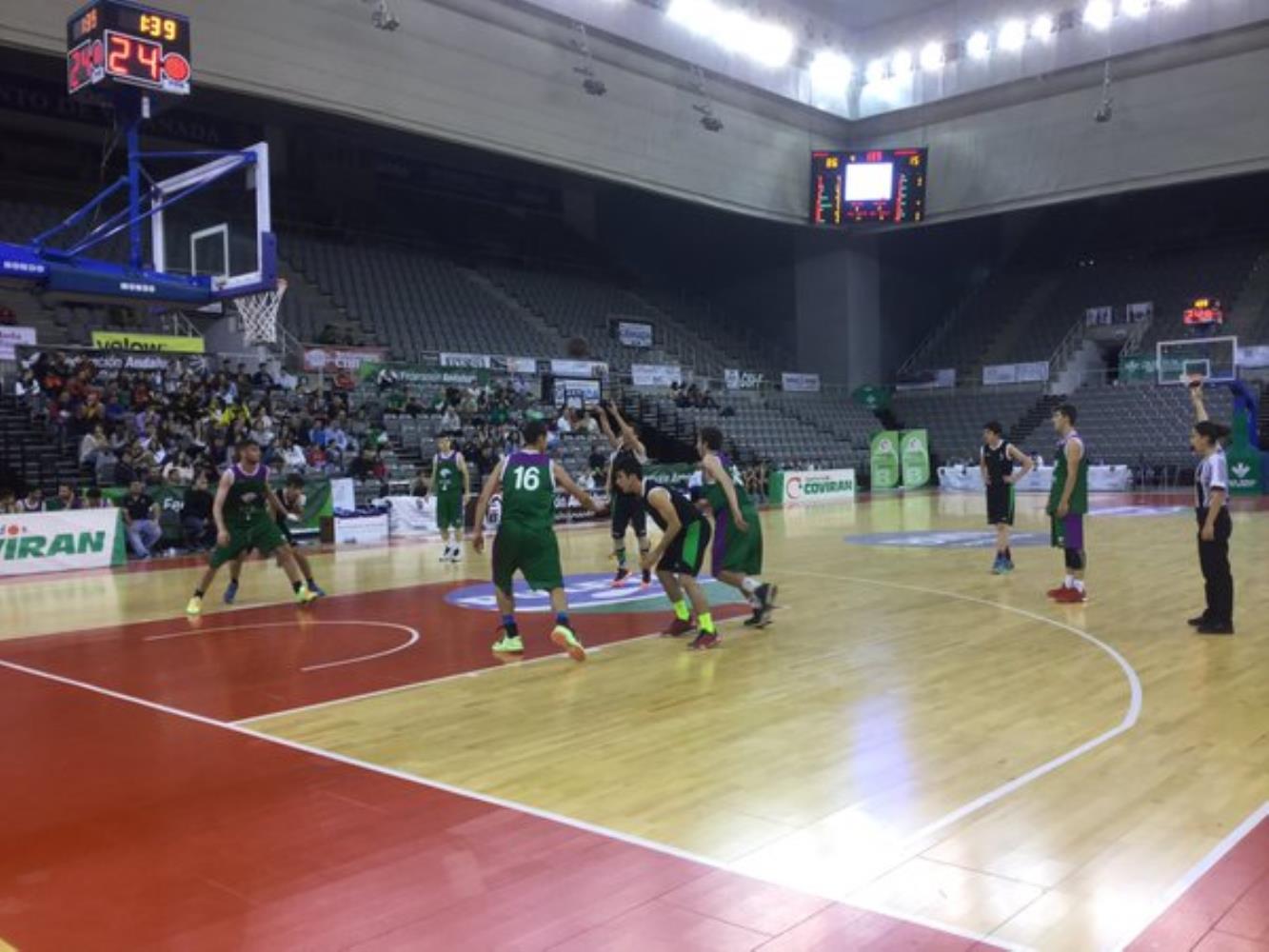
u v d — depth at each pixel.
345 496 17.56
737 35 27.16
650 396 26.98
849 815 3.88
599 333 30.50
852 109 30.47
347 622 8.69
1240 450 23.34
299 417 18.75
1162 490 26.22
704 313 35.34
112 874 3.45
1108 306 32.22
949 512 20.84
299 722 5.43
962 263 36.53
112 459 15.59
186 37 9.39
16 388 17.05
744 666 6.61
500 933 2.96
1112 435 28.66
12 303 19.72
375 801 4.15
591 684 6.21
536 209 34.44
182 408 17.70
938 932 2.91
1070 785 4.16
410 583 11.38
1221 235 32.78
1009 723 5.14
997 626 7.90
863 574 11.27
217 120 26.41
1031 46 27.19
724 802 4.05
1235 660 6.48
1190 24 24.86
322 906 3.16
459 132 21.83
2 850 3.69
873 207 29.05
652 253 36.94
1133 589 9.72
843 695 5.80
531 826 3.82
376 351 22.56
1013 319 33.81
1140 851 3.47
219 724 5.39
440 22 21.44
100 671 6.86
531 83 23.08
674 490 7.54
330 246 27.66
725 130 27.42
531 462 6.93
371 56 20.34
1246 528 15.65
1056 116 27.14
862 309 32.50
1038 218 36.00
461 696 5.96
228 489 9.30
